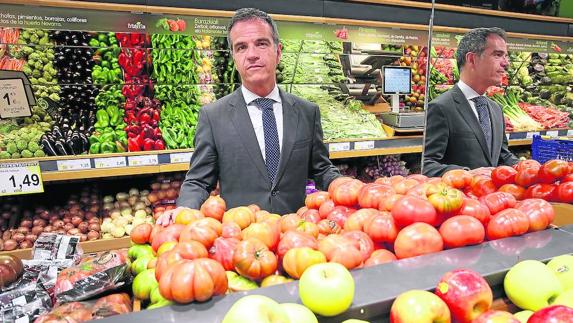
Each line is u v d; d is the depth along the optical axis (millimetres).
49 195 2898
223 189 1988
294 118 2016
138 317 716
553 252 934
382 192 1142
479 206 1021
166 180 3045
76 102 2752
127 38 2855
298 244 898
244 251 856
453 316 759
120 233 2758
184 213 1102
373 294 766
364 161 3568
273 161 1966
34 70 2641
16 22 2072
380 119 3420
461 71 2434
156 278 853
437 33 3084
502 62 2277
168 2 2373
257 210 1265
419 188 1067
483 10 3260
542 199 1146
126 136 2727
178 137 2797
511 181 1288
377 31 2855
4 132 2482
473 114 2361
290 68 3326
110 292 1038
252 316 591
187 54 3045
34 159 2260
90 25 2217
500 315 700
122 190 3104
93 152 2547
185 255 851
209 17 2455
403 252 925
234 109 1959
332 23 2693
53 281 1228
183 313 727
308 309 707
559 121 3883
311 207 1352
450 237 945
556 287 795
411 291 747
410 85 3182
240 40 1768
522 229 1007
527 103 4164
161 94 2992
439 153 2350
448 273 791
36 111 2627
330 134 2982
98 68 2795
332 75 3484
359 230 1054
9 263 1259
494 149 2453
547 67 4309
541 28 3592
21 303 1119
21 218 2701
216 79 3174
